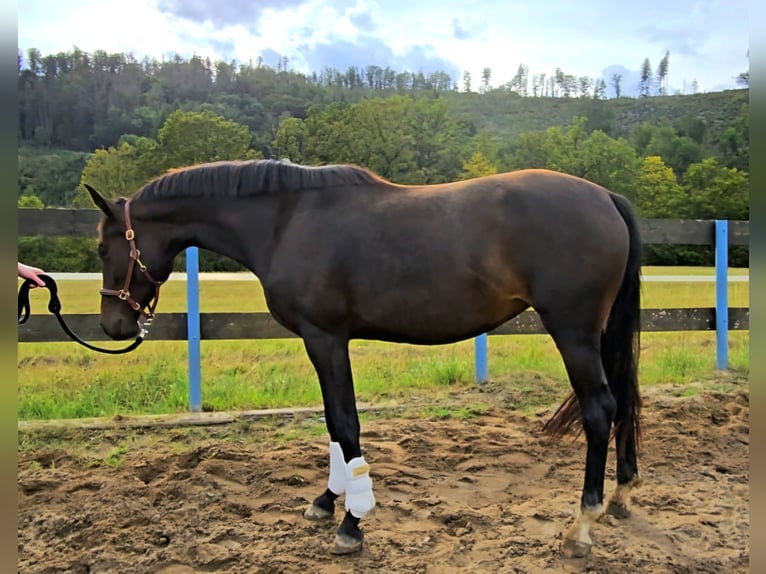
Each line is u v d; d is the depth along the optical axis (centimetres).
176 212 295
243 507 309
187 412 476
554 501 312
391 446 400
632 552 256
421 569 247
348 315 268
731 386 531
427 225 259
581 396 254
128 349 309
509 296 259
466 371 572
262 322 493
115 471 360
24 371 616
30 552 266
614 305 272
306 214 276
